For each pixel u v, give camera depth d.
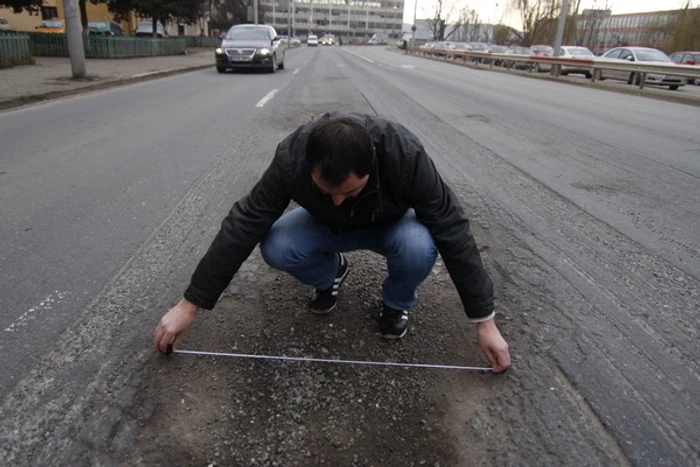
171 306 2.37
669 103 11.97
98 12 36.06
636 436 1.70
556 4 43.66
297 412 1.79
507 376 1.99
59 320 2.22
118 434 1.66
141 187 4.05
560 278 2.73
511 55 23.59
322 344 2.15
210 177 4.37
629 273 2.81
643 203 4.00
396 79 14.88
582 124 7.85
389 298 2.17
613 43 59.47
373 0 122.81
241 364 2.01
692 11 36.56
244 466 1.58
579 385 1.93
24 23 34.53
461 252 1.81
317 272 2.20
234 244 1.81
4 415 1.69
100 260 2.79
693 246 3.19
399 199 1.81
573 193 4.21
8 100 7.97
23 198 3.72
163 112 7.71
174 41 26.06
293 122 7.02
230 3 53.88
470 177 4.58
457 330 2.29
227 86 11.70
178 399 1.82
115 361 1.98
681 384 1.94
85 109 7.87
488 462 1.62
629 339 2.21
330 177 1.43
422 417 1.80
